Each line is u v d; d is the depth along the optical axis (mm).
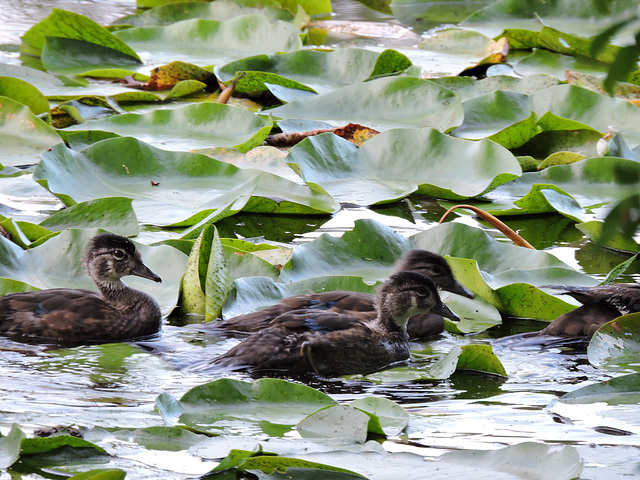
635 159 17922
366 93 21375
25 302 11867
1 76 19844
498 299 12672
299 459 7453
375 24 29438
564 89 20672
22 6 30203
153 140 19094
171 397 8758
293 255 13414
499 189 17656
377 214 16438
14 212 15383
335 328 11094
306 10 30766
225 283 12344
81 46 24688
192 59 25203
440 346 11977
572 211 15625
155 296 12828
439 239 14094
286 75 23391
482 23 29641
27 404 9055
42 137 18375
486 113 20750
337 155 17859
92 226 14547
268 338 10805
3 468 7551
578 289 11961
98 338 11672
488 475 7449
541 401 9508
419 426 8719
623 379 9547
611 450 8070
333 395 9852
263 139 18766
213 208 14922
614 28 4391
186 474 7547
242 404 9000
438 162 17547
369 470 7559
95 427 8344
